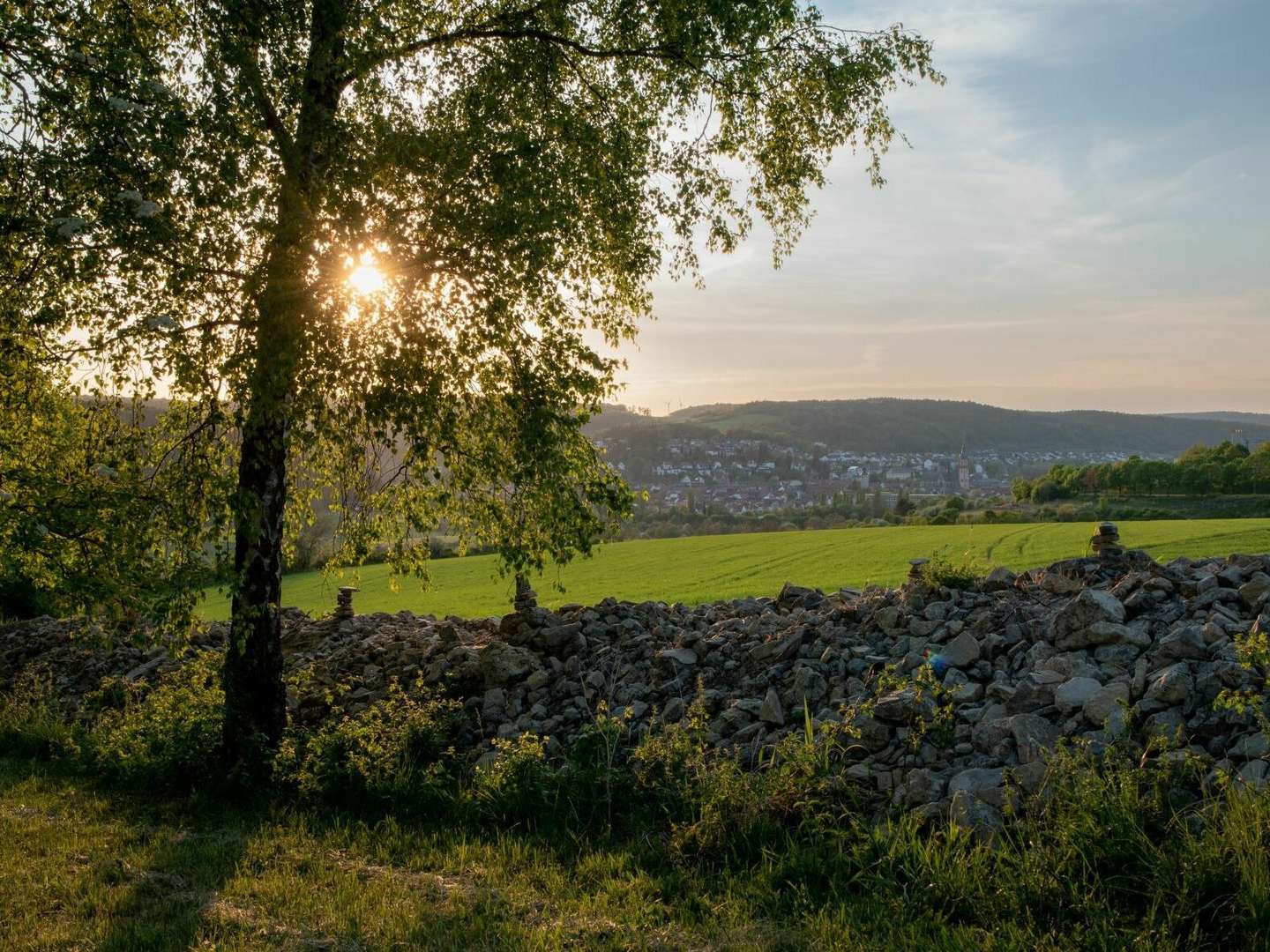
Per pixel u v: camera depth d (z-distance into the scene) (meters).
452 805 9.43
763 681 10.28
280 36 9.27
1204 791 6.45
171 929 6.68
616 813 8.80
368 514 13.05
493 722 11.45
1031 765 7.27
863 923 6.36
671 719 10.31
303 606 38.81
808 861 7.16
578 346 10.30
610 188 11.26
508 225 9.09
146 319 8.13
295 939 6.50
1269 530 44.22
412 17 10.72
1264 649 6.53
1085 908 5.82
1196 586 9.14
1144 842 6.11
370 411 9.59
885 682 9.05
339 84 10.59
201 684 12.84
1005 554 42.62
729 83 11.99
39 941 6.48
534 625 13.32
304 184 9.66
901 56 12.14
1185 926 5.61
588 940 6.35
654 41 11.65
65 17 8.50
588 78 12.51
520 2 11.58
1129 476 102.62
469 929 6.54
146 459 10.14
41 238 8.29
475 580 44.97
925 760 8.04
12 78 8.22
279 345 8.92
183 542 9.47
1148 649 8.36
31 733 13.89
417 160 9.60
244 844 8.79
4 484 8.54
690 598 34.06
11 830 9.41
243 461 11.25
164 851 8.61
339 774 10.11
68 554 8.59
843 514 121.56
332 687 13.36
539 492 10.59
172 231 8.39
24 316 8.89
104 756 11.95
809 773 8.01
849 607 11.30
